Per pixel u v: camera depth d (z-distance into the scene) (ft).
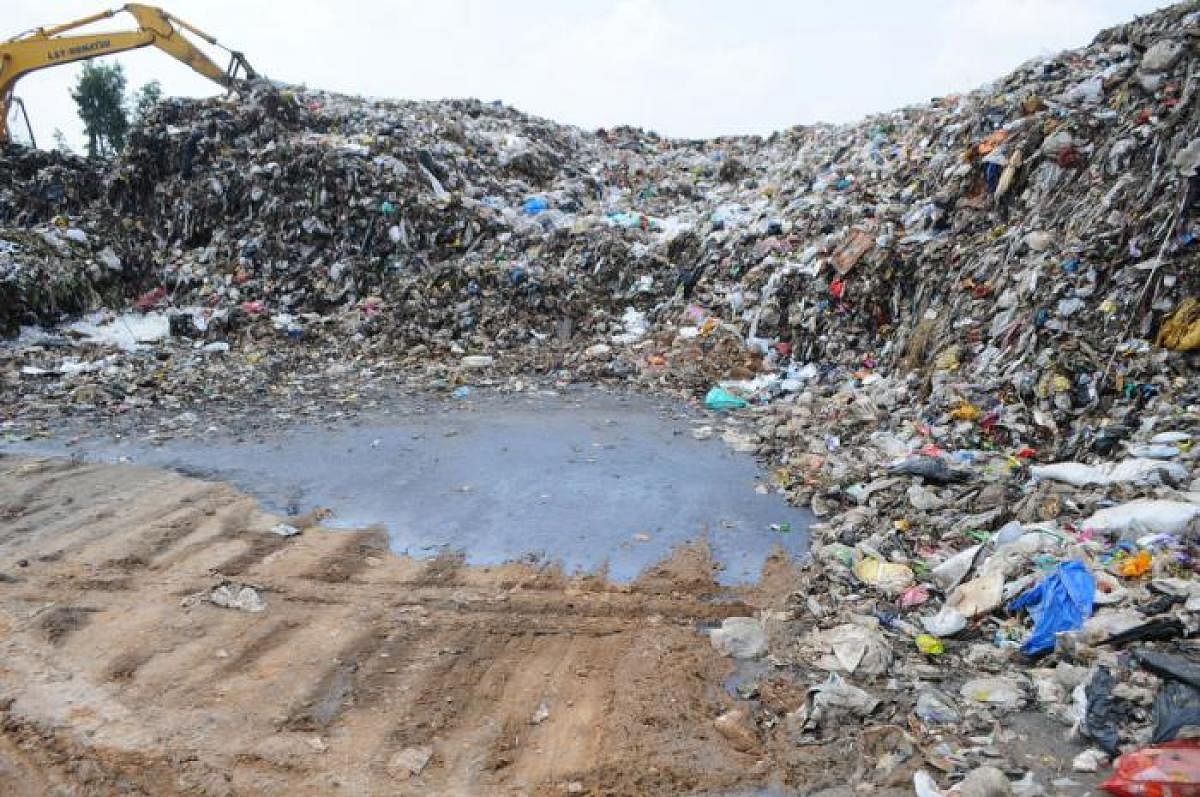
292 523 23.66
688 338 39.93
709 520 23.98
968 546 20.56
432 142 54.24
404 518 24.08
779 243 42.24
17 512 23.90
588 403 34.73
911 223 38.04
